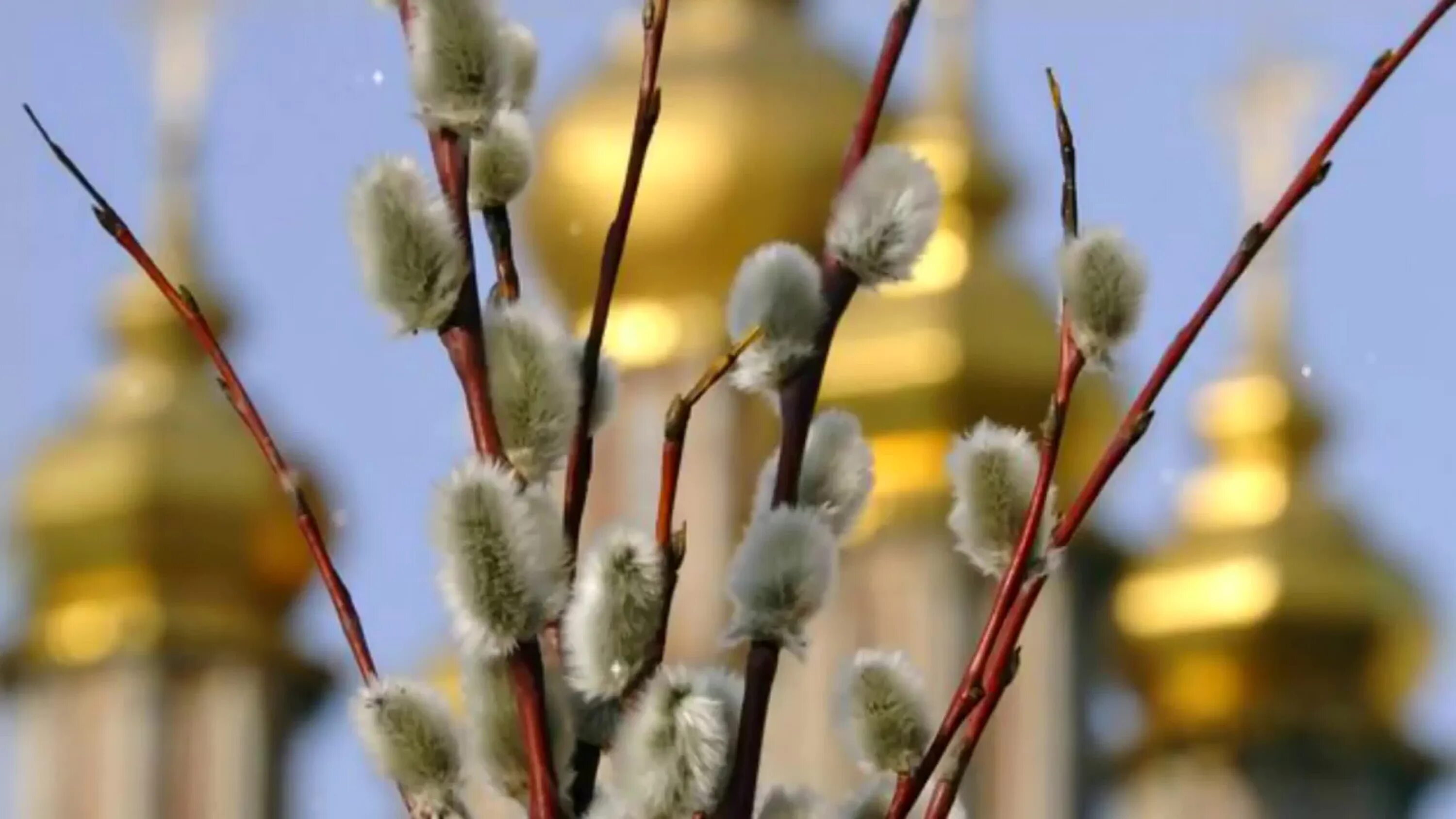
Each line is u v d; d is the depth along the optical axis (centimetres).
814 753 3719
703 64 4278
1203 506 4653
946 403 4084
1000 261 4200
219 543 4419
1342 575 4553
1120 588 4581
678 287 4159
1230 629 4531
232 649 4400
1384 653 4562
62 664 4425
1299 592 4534
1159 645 4556
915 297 4144
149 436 4431
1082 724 4119
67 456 4459
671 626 3912
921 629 3950
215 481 4406
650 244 4178
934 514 3984
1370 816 4534
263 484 4422
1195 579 4569
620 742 956
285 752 4419
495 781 970
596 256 4212
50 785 4406
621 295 4181
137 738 4372
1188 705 4553
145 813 4356
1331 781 4531
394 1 1003
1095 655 4141
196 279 4534
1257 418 4691
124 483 4403
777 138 4203
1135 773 4562
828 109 4238
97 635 4400
